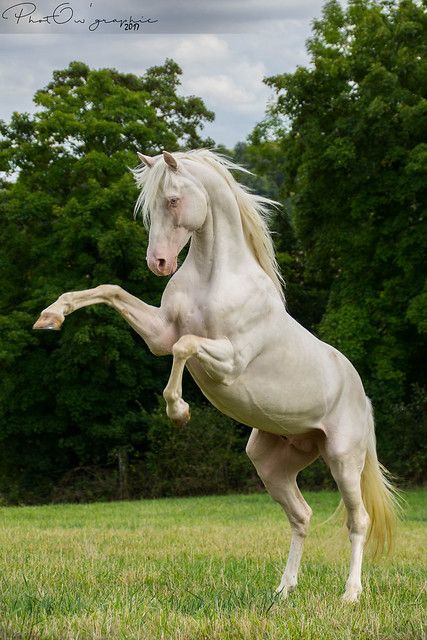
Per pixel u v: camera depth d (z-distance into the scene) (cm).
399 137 2611
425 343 2739
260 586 781
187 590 689
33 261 3284
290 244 3684
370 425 814
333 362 773
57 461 3291
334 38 2819
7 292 3284
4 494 3209
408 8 2733
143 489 3044
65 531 1458
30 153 3312
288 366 712
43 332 3083
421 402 2816
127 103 3366
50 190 3322
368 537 823
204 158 705
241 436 3209
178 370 628
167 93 3812
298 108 2731
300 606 642
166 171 667
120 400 3059
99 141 3316
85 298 646
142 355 3014
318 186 2708
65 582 748
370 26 2709
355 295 2730
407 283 2623
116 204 3055
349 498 779
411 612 629
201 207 673
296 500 799
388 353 2655
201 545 1209
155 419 2934
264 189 3584
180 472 2950
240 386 693
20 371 3083
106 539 1285
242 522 1705
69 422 3170
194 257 695
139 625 548
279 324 706
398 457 2780
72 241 3047
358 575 765
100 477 3139
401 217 2598
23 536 1338
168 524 1656
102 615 562
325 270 3133
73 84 3800
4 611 584
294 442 792
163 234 666
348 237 2680
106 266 2992
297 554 790
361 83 2602
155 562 970
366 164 2584
